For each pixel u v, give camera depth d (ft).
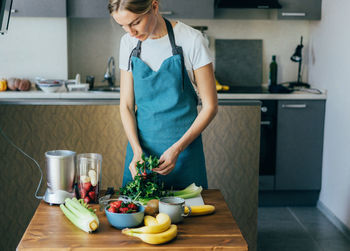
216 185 9.76
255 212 9.87
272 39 14.83
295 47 14.88
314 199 13.42
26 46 13.35
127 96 6.68
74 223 4.76
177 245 4.38
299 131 12.96
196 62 6.22
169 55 6.25
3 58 13.37
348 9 11.35
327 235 11.14
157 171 5.84
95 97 12.40
